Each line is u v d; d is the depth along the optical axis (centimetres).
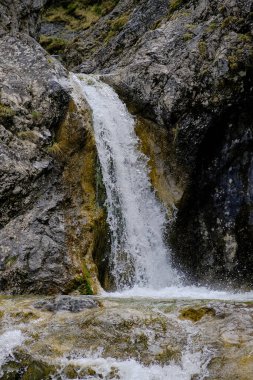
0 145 995
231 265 1181
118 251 1061
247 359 570
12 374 606
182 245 1186
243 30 1238
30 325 661
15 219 951
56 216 972
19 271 878
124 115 1269
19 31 1346
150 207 1172
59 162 1047
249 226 1170
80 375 583
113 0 2286
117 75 1345
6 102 1059
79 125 1090
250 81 1179
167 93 1223
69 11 2416
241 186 1185
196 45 1255
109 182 1116
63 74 1206
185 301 740
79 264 924
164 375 579
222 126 1192
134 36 1781
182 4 1578
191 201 1207
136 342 614
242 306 677
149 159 1220
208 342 605
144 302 729
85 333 634
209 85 1188
